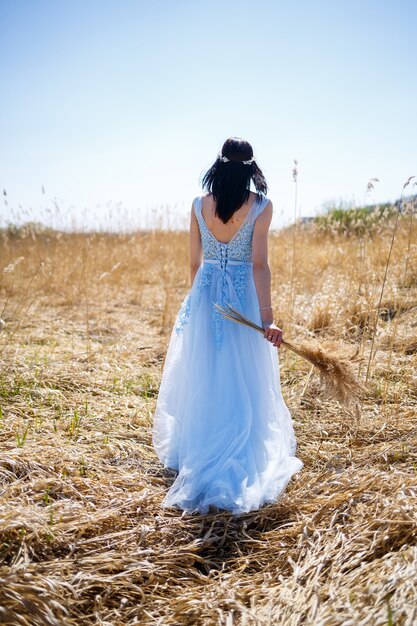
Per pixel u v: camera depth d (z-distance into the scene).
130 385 4.56
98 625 2.02
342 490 2.83
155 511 2.76
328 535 2.50
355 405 3.43
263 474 2.92
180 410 3.22
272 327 3.00
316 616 1.92
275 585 2.25
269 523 2.76
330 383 3.18
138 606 2.12
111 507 2.71
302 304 6.36
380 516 2.46
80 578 2.16
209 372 3.07
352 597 1.97
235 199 2.93
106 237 10.78
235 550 2.57
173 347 3.38
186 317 3.23
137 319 7.19
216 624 2.02
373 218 8.01
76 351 5.54
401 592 1.91
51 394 4.21
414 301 6.22
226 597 2.17
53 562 2.24
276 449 3.05
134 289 8.81
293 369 4.82
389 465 3.11
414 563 2.04
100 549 2.40
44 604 1.97
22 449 3.11
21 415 3.82
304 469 3.28
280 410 3.19
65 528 2.46
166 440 3.29
